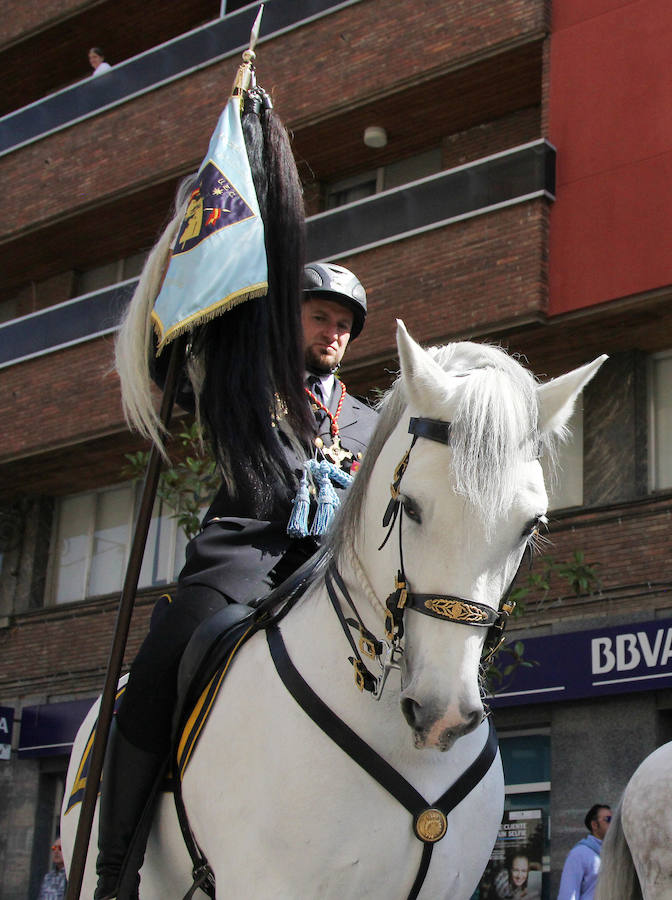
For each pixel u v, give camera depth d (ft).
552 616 45.62
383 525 10.64
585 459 47.09
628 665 43.04
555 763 44.83
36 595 65.46
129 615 12.59
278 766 10.89
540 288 44.93
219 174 13.12
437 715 9.61
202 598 12.56
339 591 11.28
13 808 61.77
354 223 50.83
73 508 66.28
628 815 13.17
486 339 46.70
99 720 12.44
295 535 12.74
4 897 60.64
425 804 10.78
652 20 45.14
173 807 12.39
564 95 46.65
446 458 10.05
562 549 45.93
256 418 12.89
